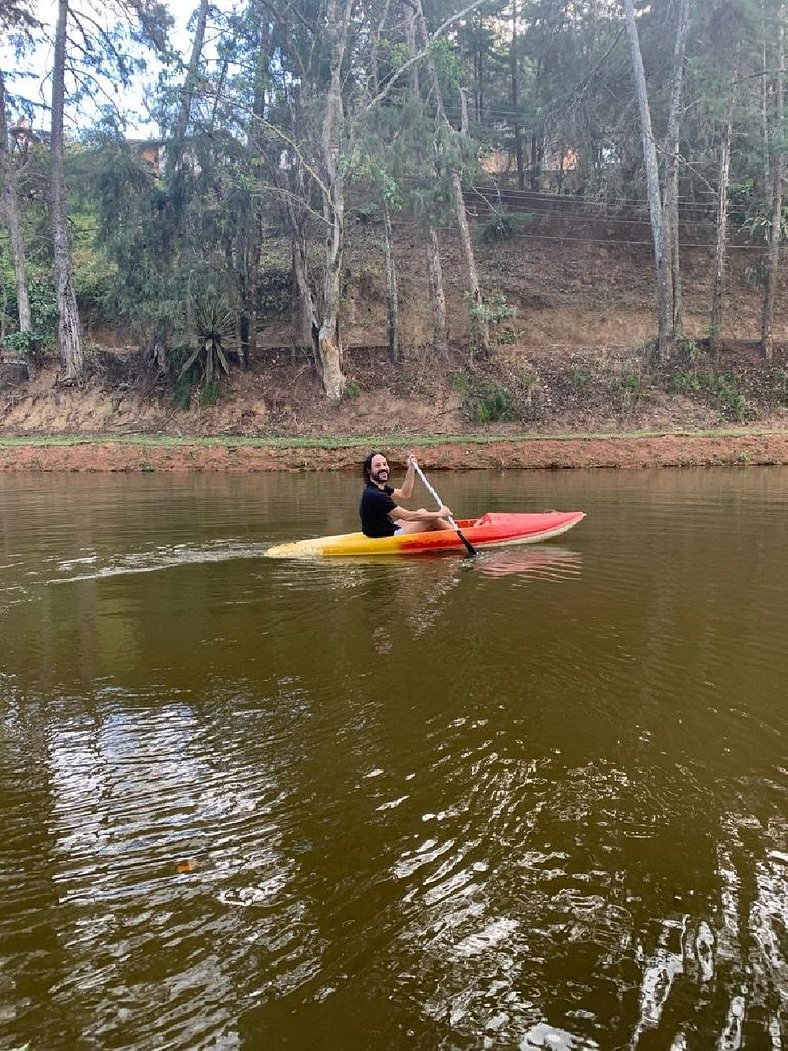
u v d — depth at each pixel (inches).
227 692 157.8
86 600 235.1
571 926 87.0
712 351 944.9
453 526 309.3
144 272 912.9
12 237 1008.9
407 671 168.2
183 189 895.7
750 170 1021.8
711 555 290.8
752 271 1037.2
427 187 845.2
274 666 172.9
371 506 305.4
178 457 730.2
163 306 885.2
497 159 1433.3
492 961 81.9
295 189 924.0
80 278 1163.9
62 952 84.4
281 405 940.6
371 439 782.5
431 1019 74.4
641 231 1220.5
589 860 99.0
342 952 83.5
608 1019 74.2
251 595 239.3
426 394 927.0
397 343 978.7
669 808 111.4
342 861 99.7
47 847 103.7
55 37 911.7
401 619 209.2
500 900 91.6
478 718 143.1
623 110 987.3
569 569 270.4
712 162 1031.0
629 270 1173.7
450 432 860.0
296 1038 72.5
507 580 255.6
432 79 871.1
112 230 911.0
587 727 138.8
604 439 717.9
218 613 218.2
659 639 187.9
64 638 195.8
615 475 623.2
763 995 77.0
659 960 81.7
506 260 1190.9
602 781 119.4
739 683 159.0
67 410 976.3
